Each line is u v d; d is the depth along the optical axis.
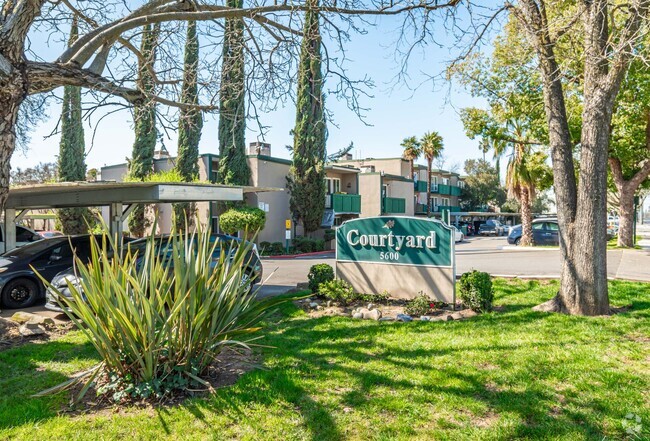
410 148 40.53
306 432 3.40
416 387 4.19
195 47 8.48
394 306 8.09
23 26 4.40
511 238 27.06
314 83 7.16
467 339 5.73
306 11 6.61
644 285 9.34
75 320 3.99
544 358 4.92
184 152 22.70
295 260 19.75
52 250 9.57
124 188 8.39
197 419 3.62
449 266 7.80
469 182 55.50
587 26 6.95
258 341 5.84
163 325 4.04
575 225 7.13
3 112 4.31
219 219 21.12
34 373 4.89
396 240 8.38
